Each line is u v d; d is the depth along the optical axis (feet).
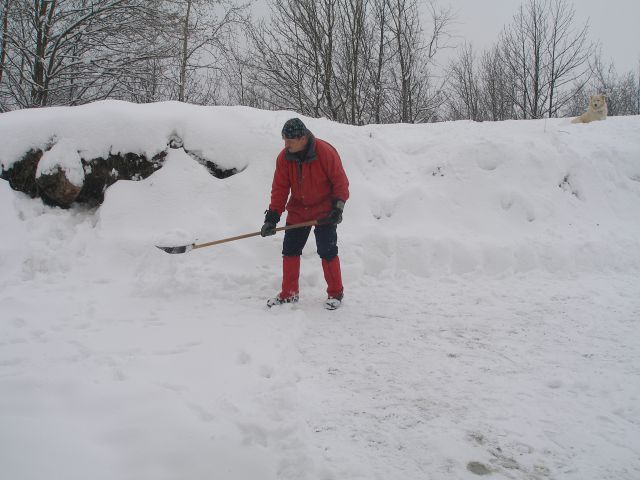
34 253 15.42
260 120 20.11
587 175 20.17
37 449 6.28
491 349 10.55
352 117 50.24
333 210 12.57
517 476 6.52
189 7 49.47
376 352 10.50
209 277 14.75
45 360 9.47
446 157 20.29
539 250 16.25
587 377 9.20
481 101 91.20
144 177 18.08
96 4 42.88
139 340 10.69
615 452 6.97
